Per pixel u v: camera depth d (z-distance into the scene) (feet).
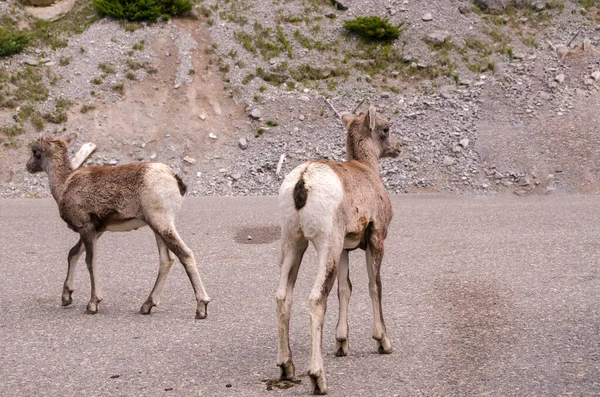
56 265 38.93
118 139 74.74
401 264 37.32
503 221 49.03
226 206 58.23
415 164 68.80
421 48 91.15
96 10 95.81
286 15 96.07
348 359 23.16
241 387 20.76
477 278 33.68
